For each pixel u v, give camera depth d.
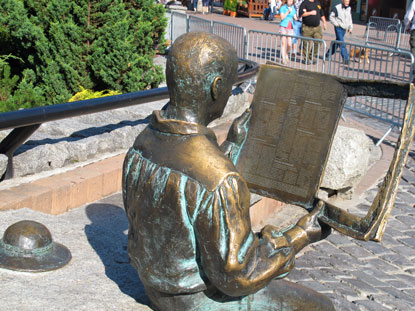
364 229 2.27
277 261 2.24
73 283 3.02
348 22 15.43
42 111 4.38
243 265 2.14
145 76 10.45
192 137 2.24
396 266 5.44
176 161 2.21
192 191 2.15
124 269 3.26
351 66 11.81
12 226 3.28
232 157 2.79
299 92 2.71
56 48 10.09
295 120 2.70
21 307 2.73
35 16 10.67
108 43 10.05
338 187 6.79
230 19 29.41
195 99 2.26
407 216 6.61
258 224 6.09
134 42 10.61
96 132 5.99
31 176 4.73
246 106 8.32
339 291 4.84
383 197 2.25
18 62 10.88
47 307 2.74
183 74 2.23
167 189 2.21
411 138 2.26
